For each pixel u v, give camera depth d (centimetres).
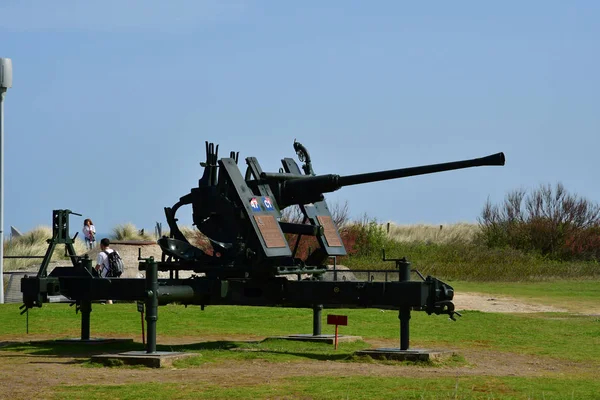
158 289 1364
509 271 3991
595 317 2161
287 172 1603
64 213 1545
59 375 1211
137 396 1054
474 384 1152
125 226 4428
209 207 1480
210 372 1245
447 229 5659
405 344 1386
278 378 1190
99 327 1823
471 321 1958
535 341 1686
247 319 1955
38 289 1489
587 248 4684
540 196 4897
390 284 1385
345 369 1283
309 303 1452
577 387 1147
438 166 1464
